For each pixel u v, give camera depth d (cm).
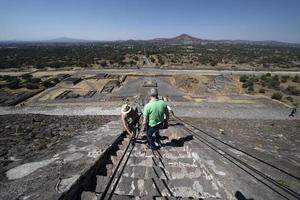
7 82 5516
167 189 412
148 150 671
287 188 414
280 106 3434
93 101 3800
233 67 8462
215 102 3691
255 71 7419
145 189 407
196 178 461
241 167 525
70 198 356
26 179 437
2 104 3569
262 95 4322
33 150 708
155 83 5306
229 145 757
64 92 4588
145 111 636
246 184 438
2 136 945
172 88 5016
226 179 459
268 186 427
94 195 363
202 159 580
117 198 358
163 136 880
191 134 919
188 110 2825
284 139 1109
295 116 2673
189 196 395
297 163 618
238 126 1513
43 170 484
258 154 674
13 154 657
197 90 4778
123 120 698
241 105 3388
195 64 9381
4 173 491
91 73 6762
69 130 1141
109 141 718
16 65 9081
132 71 7106
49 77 6194
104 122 1628
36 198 353
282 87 5047
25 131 1069
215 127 1439
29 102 3838
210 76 6044
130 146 691
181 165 545
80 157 568
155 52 15100
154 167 510
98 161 509
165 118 662
